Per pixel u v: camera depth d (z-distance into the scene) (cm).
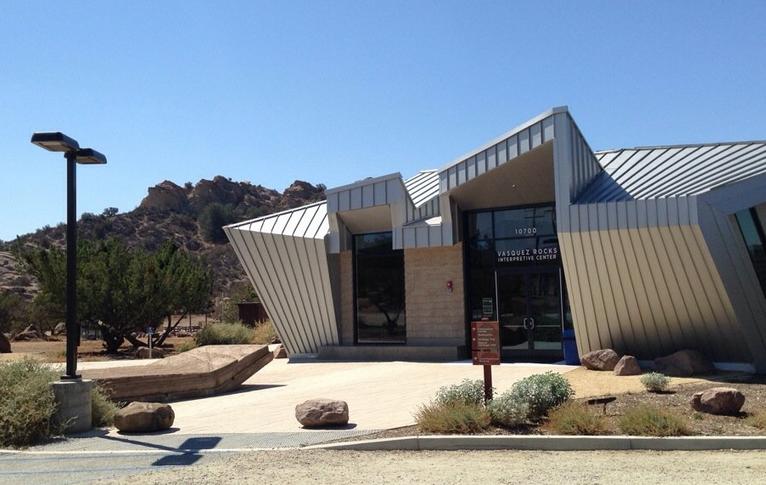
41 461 927
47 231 10644
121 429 1145
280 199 14312
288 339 2403
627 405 1189
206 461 895
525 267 2089
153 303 3131
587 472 796
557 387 1155
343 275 2339
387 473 806
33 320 4609
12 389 1116
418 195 2347
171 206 12912
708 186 1506
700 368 1574
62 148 1190
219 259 10506
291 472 818
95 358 2898
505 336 2111
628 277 1612
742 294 1508
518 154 1791
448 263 2169
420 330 2194
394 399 1390
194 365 1688
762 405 1160
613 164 1962
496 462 867
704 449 927
